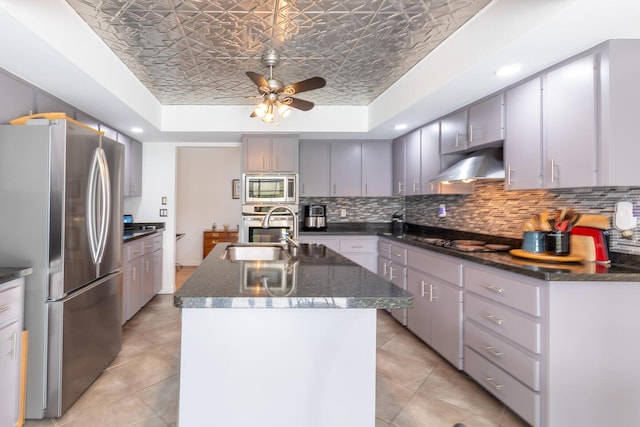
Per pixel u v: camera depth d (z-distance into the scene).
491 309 2.12
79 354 2.13
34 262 1.91
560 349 1.72
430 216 4.11
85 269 2.16
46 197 1.91
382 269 4.02
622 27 1.60
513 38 1.73
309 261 1.92
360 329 1.27
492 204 3.02
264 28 2.22
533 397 1.79
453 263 2.53
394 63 2.79
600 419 1.73
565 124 1.94
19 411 1.83
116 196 2.58
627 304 1.73
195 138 4.37
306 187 4.51
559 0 1.48
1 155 1.92
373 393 1.28
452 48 2.29
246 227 4.13
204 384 1.23
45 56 1.94
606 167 1.72
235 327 1.24
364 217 4.82
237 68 2.90
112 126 3.67
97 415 2.00
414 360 2.75
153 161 4.64
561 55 1.89
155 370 2.54
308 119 4.02
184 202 6.91
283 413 1.25
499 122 2.47
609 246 1.98
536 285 1.79
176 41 2.41
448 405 2.13
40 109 2.47
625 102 1.71
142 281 3.85
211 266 1.74
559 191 2.33
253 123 4.01
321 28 2.22
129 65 2.83
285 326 1.25
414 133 3.87
